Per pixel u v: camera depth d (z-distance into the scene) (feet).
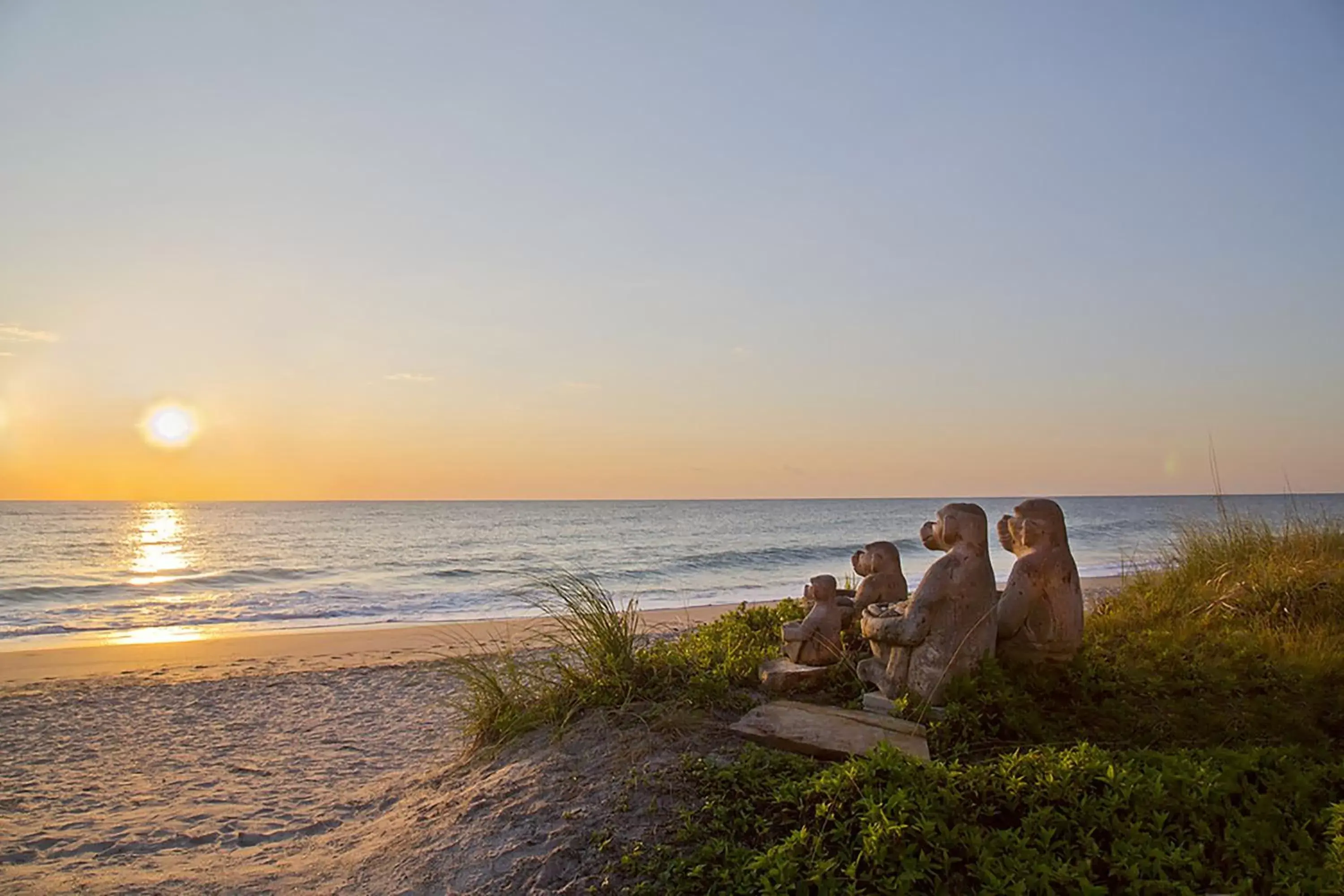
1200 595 30.86
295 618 69.46
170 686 39.14
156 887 17.54
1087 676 19.97
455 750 27.73
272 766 27.17
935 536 19.95
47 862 19.44
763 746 17.70
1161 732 18.29
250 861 19.01
